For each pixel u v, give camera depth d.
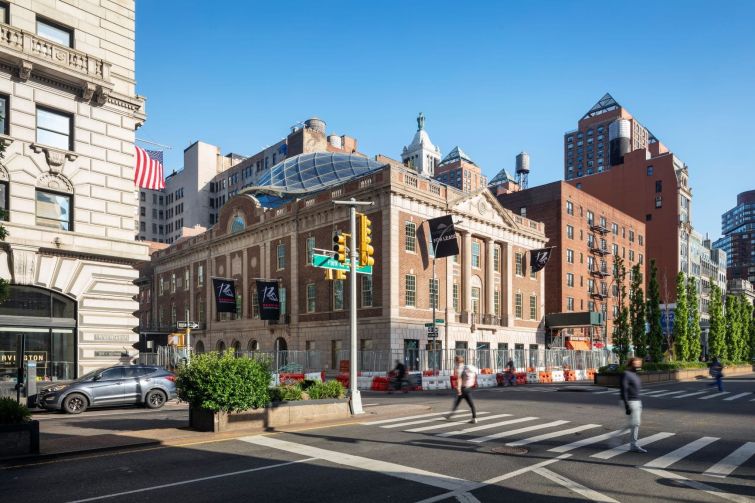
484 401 24.92
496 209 54.06
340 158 67.81
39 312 23.78
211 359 15.45
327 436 14.59
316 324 47.75
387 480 9.84
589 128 184.50
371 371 38.69
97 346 25.28
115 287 26.06
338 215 47.03
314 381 19.38
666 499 8.68
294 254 50.81
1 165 22.44
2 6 23.22
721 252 133.62
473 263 51.91
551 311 68.44
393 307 42.09
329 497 8.80
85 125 25.28
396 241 43.00
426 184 46.62
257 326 54.75
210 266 63.62
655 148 120.75
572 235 71.44
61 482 9.84
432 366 39.81
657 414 19.88
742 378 50.22
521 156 144.88
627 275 84.56
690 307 59.53
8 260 22.59
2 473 10.56
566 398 26.56
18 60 22.77
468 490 9.17
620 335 46.72
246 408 15.23
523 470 10.59
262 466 10.98
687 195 106.75
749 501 8.57
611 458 11.72
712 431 15.71
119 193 26.34
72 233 24.38
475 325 49.50
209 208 130.25
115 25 26.92
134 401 22.16
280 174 64.75
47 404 20.44
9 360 22.83
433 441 13.77
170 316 71.44
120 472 10.56
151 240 140.62
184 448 12.97
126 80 27.08
